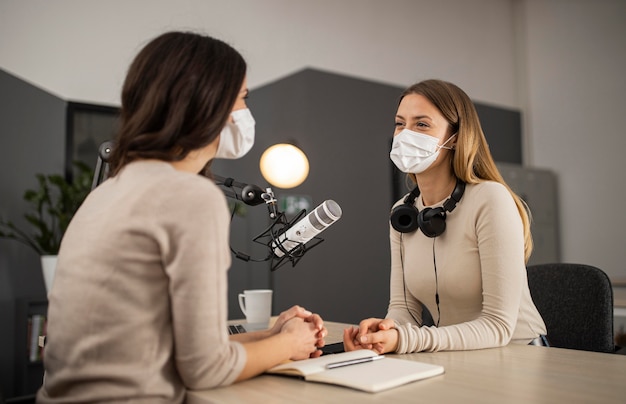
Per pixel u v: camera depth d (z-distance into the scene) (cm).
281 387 95
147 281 86
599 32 530
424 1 556
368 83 411
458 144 158
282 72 462
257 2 456
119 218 86
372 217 401
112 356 85
